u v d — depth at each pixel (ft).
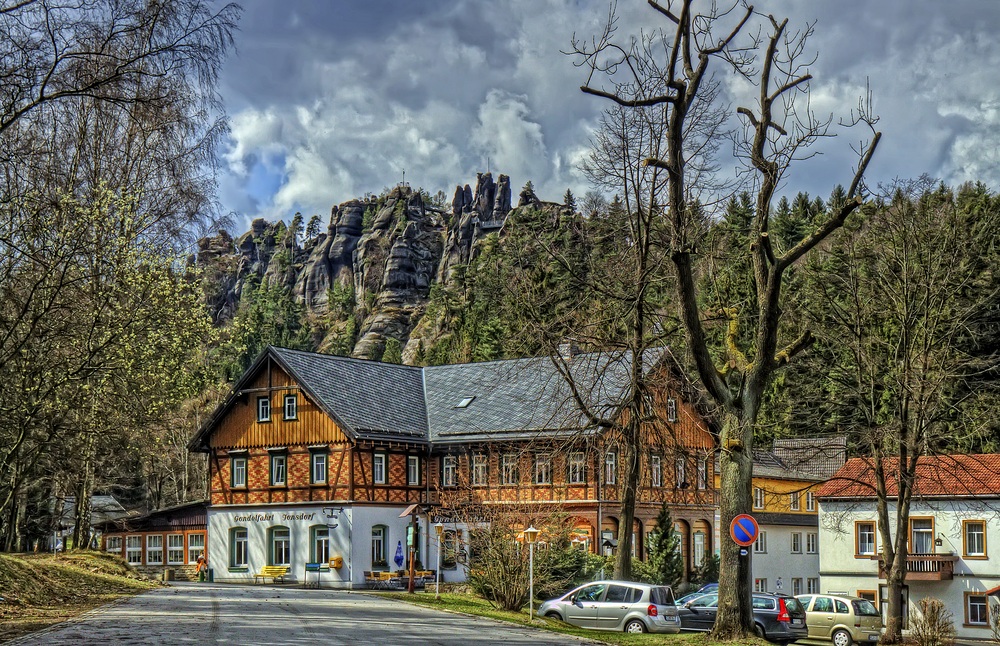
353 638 76.48
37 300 83.56
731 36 85.25
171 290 119.03
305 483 191.62
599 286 107.86
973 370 155.12
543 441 136.67
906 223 136.87
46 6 70.74
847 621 145.28
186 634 74.23
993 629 160.15
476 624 99.19
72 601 102.94
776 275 86.22
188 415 263.49
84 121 108.47
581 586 114.62
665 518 161.79
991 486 173.78
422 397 211.41
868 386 146.92
